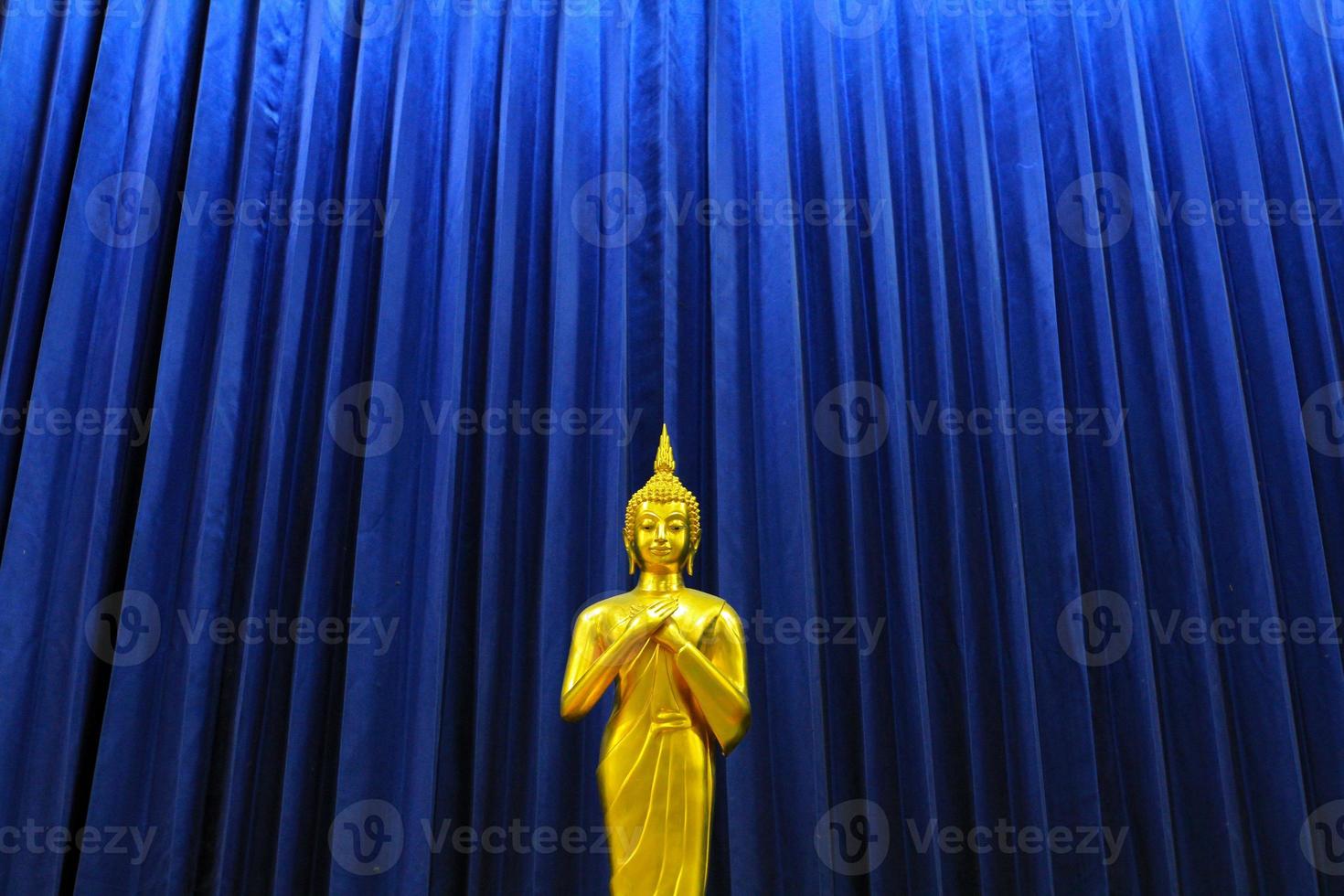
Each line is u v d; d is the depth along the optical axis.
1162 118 2.83
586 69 2.84
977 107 2.80
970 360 2.63
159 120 2.73
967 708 2.37
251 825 2.29
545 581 2.40
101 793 2.21
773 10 2.87
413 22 2.82
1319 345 2.62
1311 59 2.85
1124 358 2.64
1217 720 2.35
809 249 2.74
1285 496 2.50
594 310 2.66
